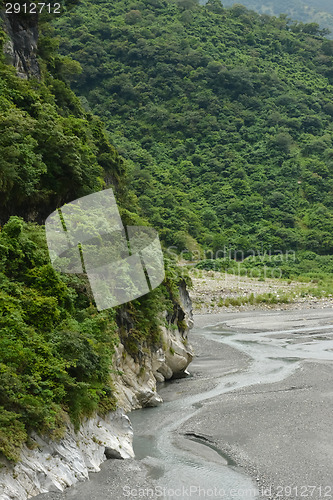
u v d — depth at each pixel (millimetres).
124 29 156125
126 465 13336
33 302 14172
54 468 11672
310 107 149250
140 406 18891
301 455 14523
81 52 144625
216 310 53406
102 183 25109
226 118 137375
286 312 52562
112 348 16516
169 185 112312
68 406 13117
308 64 171375
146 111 135375
